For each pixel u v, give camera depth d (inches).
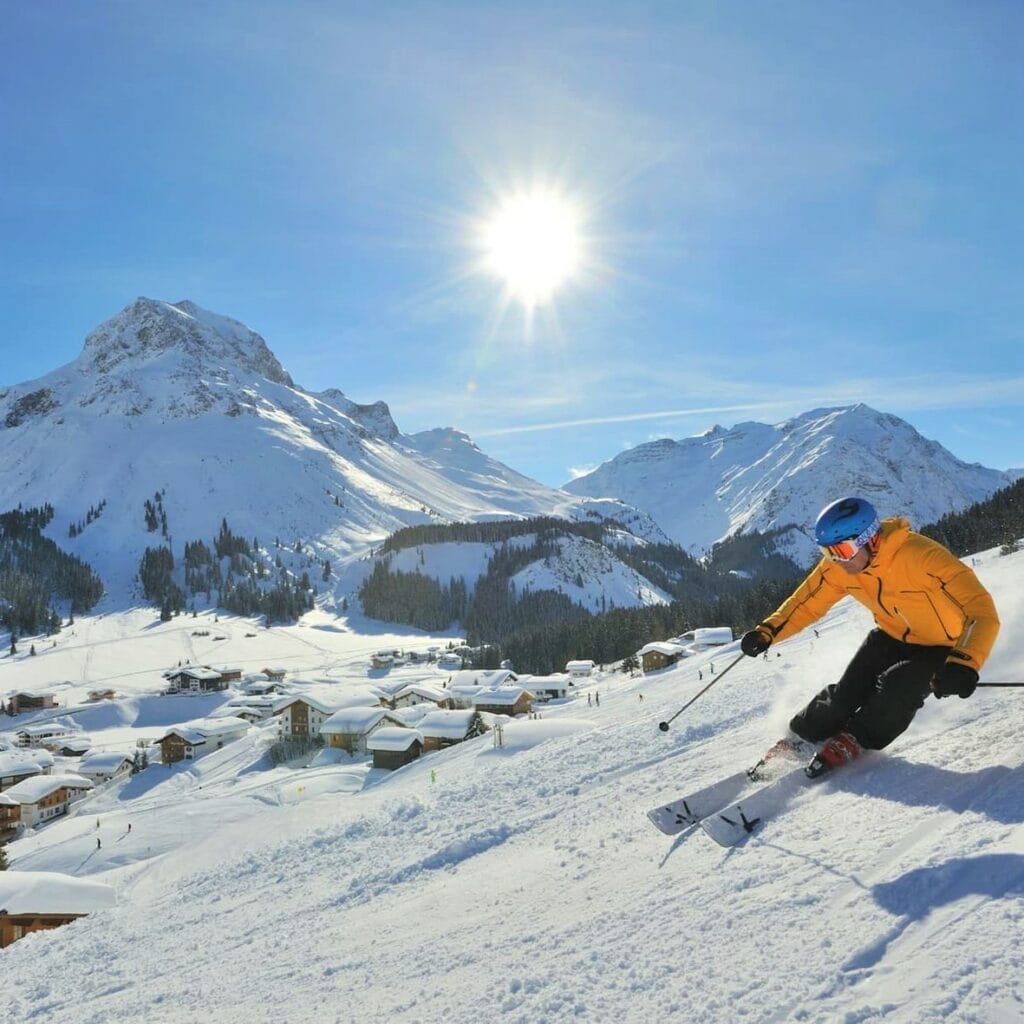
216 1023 133.7
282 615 7081.7
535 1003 99.3
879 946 86.2
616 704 1400.1
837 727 159.3
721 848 135.1
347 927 176.4
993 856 98.0
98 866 1544.0
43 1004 193.6
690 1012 85.1
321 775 2032.5
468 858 211.9
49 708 4045.3
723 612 3823.8
